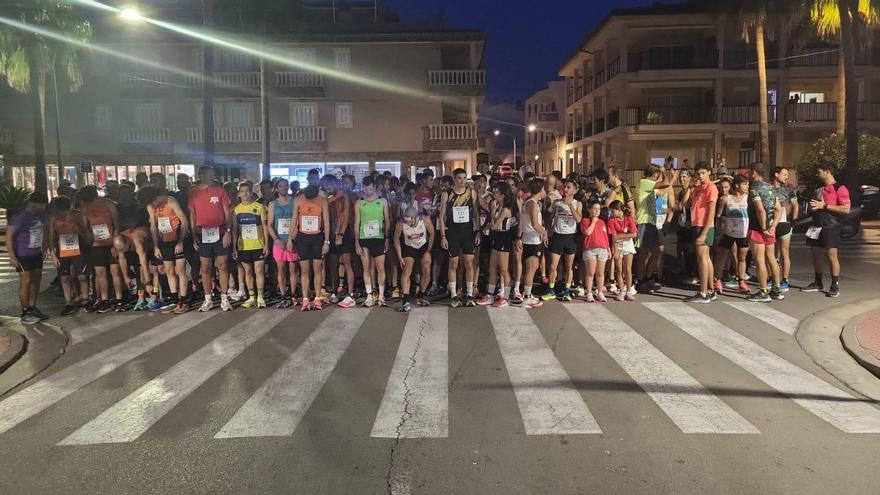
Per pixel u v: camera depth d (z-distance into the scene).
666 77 31.34
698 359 6.59
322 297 9.37
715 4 28.25
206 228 8.91
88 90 31.31
